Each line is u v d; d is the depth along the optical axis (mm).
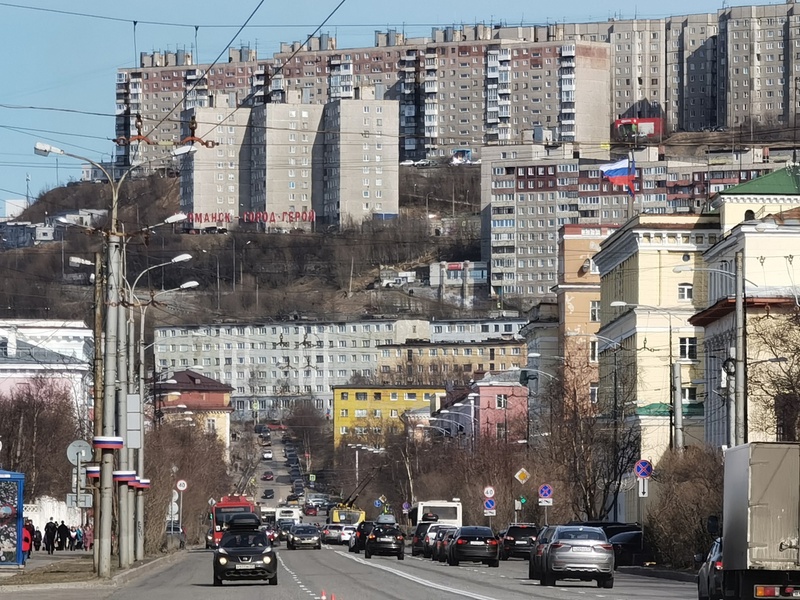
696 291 123750
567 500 113062
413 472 184000
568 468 104625
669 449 83000
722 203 122500
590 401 112312
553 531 57812
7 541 64375
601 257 138750
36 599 47094
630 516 116812
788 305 98312
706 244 124000
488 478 125812
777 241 104375
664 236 123938
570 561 54969
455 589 51844
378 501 190875
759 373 82375
